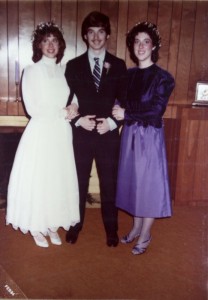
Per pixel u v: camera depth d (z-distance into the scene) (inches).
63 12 116.5
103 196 96.3
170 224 113.7
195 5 120.7
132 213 90.4
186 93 129.3
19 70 120.1
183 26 122.5
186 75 127.6
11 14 115.4
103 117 91.4
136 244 96.0
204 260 93.1
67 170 92.1
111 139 91.8
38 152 88.5
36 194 89.9
